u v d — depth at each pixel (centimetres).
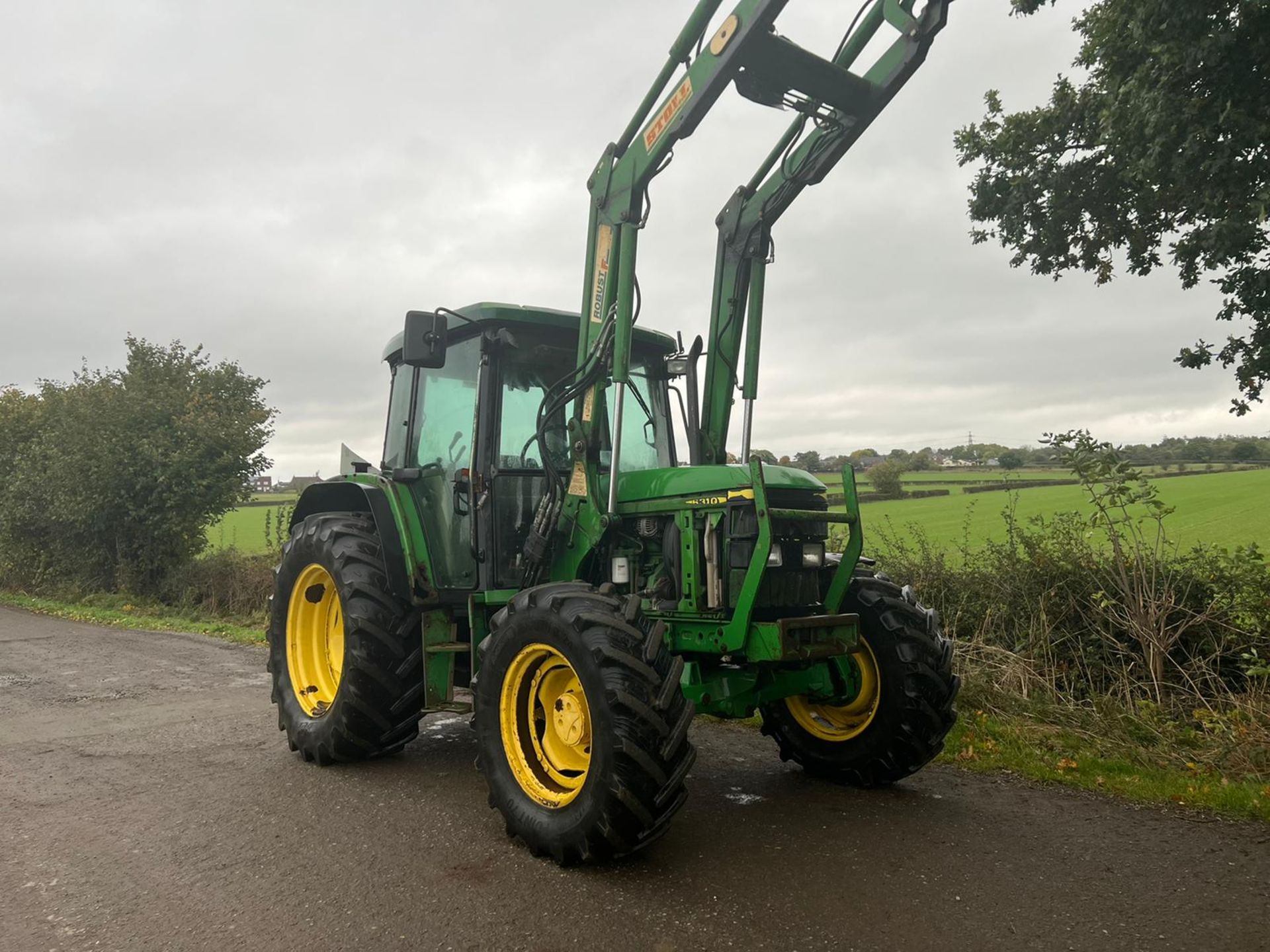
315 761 477
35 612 1372
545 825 333
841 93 377
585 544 405
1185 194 592
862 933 272
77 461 1385
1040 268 767
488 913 291
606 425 450
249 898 304
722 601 363
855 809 394
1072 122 700
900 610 414
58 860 340
